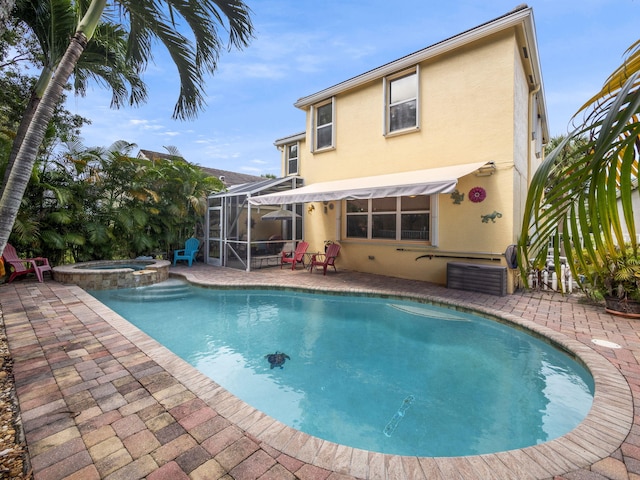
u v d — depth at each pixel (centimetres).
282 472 330
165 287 1414
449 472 336
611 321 842
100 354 600
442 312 1053
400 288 1258
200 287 1372
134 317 1052
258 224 1855
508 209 1173
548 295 1133
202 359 759
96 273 1304
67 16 890
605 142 161
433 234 1345
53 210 1466
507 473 336
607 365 585
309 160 1873
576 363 653
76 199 1521
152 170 1828
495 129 1204
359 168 1627
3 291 1102
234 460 345
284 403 578
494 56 1205
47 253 1472
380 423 517
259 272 1644
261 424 405
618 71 197
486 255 1221
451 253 1312
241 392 615
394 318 1032
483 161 1232
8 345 639
